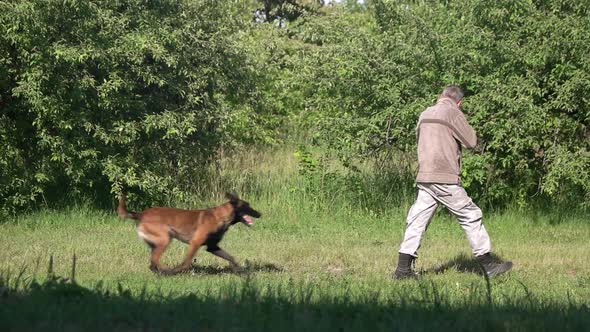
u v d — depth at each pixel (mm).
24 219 12953
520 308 5988
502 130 12961
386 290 7199
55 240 11141
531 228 13422
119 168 13359
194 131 14516
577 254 10594
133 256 9766
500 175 14078
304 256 10102
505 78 13547
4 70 12797
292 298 5910
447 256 10375
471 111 13250
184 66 14469
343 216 14039
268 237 12031
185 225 8344
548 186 12906
